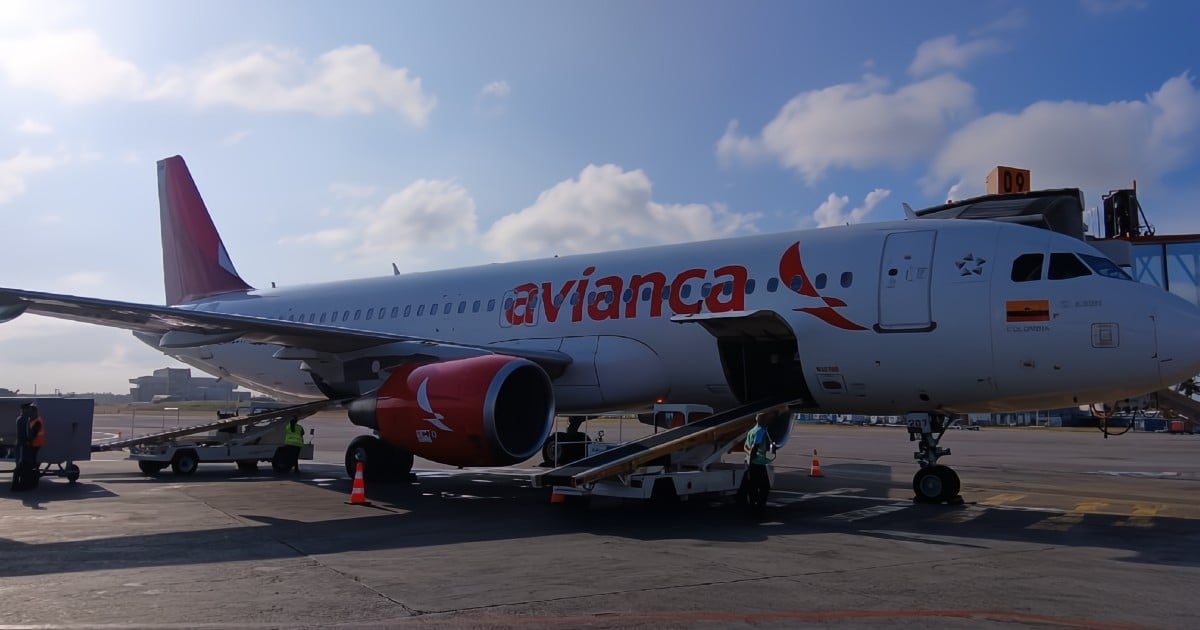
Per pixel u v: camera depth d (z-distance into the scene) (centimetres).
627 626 566
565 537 970
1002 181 1958
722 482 1236
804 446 3331
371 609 612
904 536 988
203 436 2028
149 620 580
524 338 1633
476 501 1350
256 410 2477
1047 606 633
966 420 7294
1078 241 1197
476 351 1464
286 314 2134
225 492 1498
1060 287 1148
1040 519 1158
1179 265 1838
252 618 586
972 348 1190
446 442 1280
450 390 1276
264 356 2080
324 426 5919
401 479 1697
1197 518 1184
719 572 754
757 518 1149
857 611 612
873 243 1308
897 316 1240
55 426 1639
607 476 1106
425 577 729
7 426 1744
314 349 1512
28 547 897
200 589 680
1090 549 902
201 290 2417
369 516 1167
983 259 1206
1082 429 6650
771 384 1400
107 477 1822
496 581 712
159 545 909
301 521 1114
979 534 1009
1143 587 704
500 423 1336
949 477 1334
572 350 1535
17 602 635
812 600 646
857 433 5206
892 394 1283
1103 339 1111
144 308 1223
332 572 752
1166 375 1090
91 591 673
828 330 1295
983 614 606
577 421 1952
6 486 1591
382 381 1503
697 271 1455
